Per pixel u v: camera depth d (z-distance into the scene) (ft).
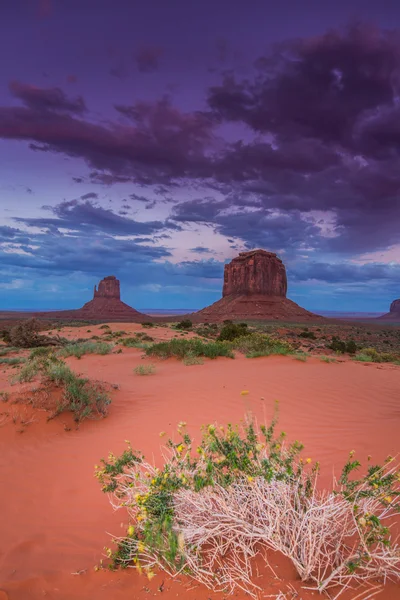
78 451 19.67
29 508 13.67
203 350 57.57
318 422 23.94
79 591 8.39
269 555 8.57
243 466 9.30
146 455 18.31
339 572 7.50
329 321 563.48
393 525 10.50
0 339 112.16
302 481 9.50
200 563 8.31
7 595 8.28
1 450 20.34
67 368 31.37
